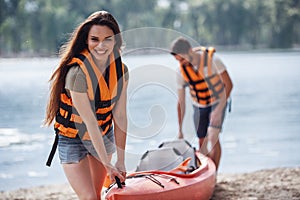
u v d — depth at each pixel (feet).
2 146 47.26
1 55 209.97
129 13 238.07
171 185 19.86
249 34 246.88
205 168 22.88
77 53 16.83
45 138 50.96
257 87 94.02
